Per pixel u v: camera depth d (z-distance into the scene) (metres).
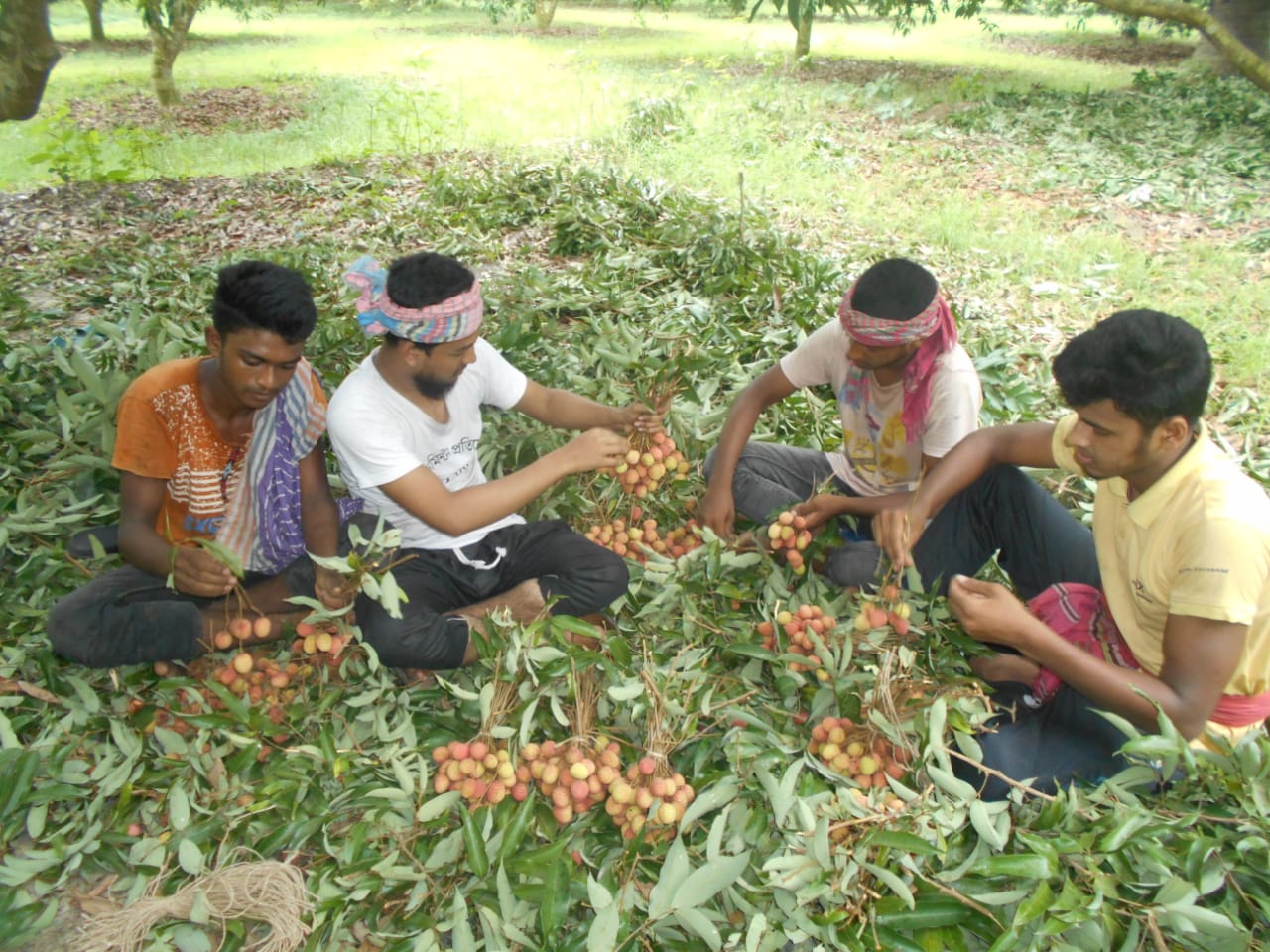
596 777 2.43
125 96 14.54
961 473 2.87
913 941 2.16
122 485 2.76
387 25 25.09
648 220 6.79
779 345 4.82
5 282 5.94
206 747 2.70
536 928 2.25
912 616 2.87
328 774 2.62
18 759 2.46
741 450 3.44
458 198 7.61
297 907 2.28
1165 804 2.45
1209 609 2.20
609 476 3.63
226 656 2.90
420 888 2.30
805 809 2.29
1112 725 2.52
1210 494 2.25
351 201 7.81
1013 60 17.38
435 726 2.76
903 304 2.79
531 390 3.21
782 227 7.30
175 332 4.36
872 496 3.17
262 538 2.87
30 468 3.75
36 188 8.50
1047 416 4.50
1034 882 2.26
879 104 12.48
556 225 6.62
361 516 3.01
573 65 15.79
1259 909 2.21
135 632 2.71
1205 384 2.13
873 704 2.49
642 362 3.78
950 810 2.34
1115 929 2.14
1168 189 8.54
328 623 2.70
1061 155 9.88
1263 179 9.06
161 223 7.50
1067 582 2.85
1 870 2.35
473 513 2.76
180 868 2.40
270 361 2.44
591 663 2.59
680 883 2.17
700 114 11.38
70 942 2.27
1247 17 13.85
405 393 2.77
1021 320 5.73
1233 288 6.32
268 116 13.02
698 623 3.02
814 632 2.72
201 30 24.11
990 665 2.82
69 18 26.23
